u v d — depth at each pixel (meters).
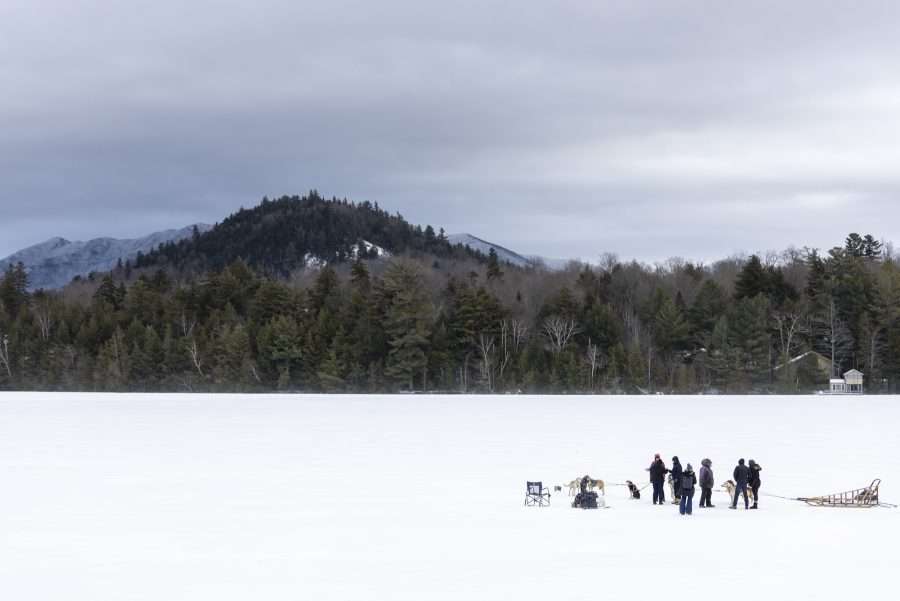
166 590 26.00
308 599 25.06
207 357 148.12
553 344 147.38
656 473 39.41
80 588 26.27
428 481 45.31
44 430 73.44
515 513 36.91
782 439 64.75
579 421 81.56
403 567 28.16
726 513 37.03
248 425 78.00
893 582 26.12
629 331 154.25
